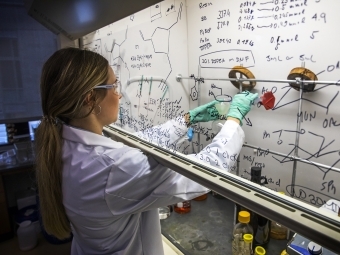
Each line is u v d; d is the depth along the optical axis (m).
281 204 0.42
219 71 1.02
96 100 0.69
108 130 1.07
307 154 0.81
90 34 1.28
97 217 0.67
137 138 0.88
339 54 0.70
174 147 0.81
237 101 0.84
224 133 0.75
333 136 0.74
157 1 0.65
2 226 2.17
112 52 1.14
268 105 0.88
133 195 0.67
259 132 0.93
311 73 0.75
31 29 2.35
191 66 1.09
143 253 0.84
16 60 2.35
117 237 0.76
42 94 0.68
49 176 0.69
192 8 1.04
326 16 0.71
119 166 0.64
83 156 0.68
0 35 2.26
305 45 0.78
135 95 1.07
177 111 1.04
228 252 0.92
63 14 0.97
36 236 2.20
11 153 2.30
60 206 0.73
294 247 0.58
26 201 2.41
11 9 2.25
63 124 0.73
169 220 1.11
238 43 0.96
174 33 1.04
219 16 0.99
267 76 0.90
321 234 0.35
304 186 0.80
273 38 0.86
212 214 1.12
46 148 0.68
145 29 0.97
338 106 0.72
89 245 0.78
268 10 0.85
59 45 1.32
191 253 0.94
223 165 0.67
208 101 1.05
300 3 0.77
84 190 0.66
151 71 1.00
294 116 0.83
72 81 0.63
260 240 0.89
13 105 2.41
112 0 0.68
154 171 0.67
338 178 0.73
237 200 0.48
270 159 0.86
